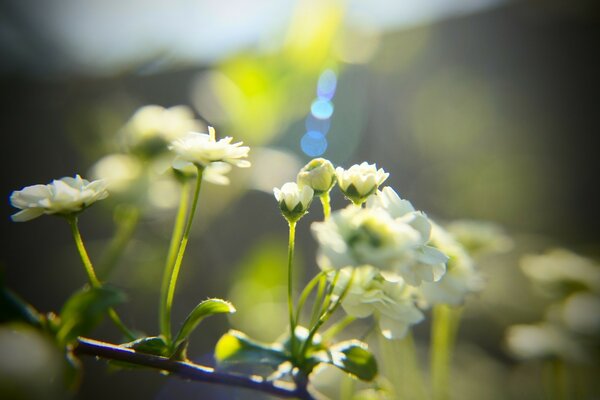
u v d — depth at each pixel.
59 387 0.10
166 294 0.13
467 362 0.24
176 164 0.12
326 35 0.18
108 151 0.28
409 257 0.11
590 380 0.21
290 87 0.19
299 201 0.12
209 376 0.12
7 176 0.38
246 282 0.21
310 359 0.12
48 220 0.33
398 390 0.17
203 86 0.26
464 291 0.13
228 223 0.26
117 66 0.36
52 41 0.37
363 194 0.12
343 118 0.28
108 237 0.30
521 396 0.23
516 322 0.27
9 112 0.38
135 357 0.11
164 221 0.25
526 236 0.33
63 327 0.11
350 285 0.12
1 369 0.10
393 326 0.12
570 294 0.20
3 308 0.11
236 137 0.20
